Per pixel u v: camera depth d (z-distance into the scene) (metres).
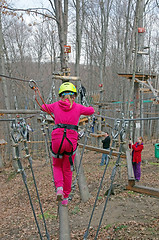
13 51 24.83
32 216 8.23
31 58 28.67
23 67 24.48
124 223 6.17
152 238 5.09
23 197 10.21
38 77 23.72
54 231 6.96
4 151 18.44
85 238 3.23
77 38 13.84
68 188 3.07
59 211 5.87
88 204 8.16
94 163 13.84
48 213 8.25
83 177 8.71
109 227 6.22
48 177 12.27
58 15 8.48
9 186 12.23
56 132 2.86
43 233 6.96
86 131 4.41
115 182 9.63
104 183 9.83
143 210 6.82
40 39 25.97
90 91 25.23
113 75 26.61
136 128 11.73
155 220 5.98
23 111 3.55
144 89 11.75
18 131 3.11
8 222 8.14
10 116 14.47
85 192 8.58
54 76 6.38
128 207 7.22
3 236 7.19
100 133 13.52
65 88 3.04
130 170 4.52
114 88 26.14
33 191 10.59
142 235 5.35
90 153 17.81
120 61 26.22
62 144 2.81
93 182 10.27
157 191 3.92
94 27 19.91
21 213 8.71
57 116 2.94
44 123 4.55
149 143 20.05
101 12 18.78
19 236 7.02
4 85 14.35
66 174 3.00
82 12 16.36
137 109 11.77
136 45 9.88
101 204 7.86
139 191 4.17
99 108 15.05
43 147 20.81
